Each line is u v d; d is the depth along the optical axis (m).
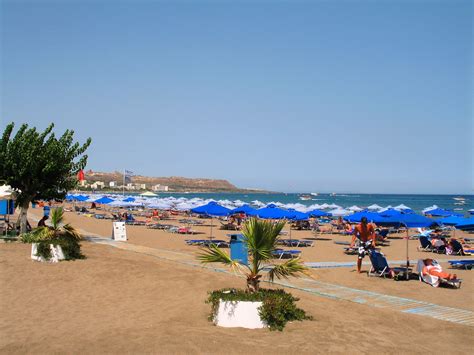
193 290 10.82
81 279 12.00
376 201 137.62
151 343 6.85
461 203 115.19
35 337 7.35
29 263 13.80
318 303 9.87
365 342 7.16
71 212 52.84
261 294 8.02
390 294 11.37
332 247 22.78
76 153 21.61
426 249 22.86
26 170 19.61
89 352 6.54
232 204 51.25
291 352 6.52
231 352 6.48
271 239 8.02
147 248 19.59
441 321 8.69
